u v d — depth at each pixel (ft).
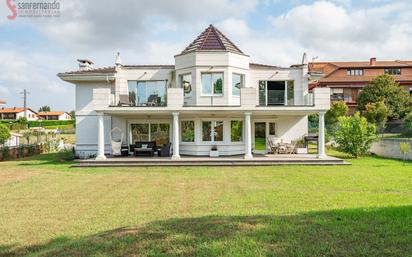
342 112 128.16
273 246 15.88
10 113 344.69
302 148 73.51
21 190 37.32
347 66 178.70
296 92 74.38
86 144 76.33
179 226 19.49
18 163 68.39
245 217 21.56
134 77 74.84
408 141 66.39
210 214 25.22
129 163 60.03
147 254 15.31
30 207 29.22
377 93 152.87
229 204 29.07
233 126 73.36
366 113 135.95
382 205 26.86
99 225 23.38
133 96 75.36
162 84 75.10
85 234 21.31
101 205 29.71
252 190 35.83
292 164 59.67
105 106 62.75
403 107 150.00
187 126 73.00
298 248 15.58
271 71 74.18
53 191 36.65
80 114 76.23
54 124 255.91
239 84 71.82
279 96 74.84
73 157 78.69
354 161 65.46
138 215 25.91
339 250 15.33
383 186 37.22
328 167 56.13
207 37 72.18
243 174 48.62
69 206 29.48
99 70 76.84
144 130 76.84
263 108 62.75
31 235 21.44
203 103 68.80
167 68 74.54
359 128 71.15
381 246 15.84
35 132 133.90
